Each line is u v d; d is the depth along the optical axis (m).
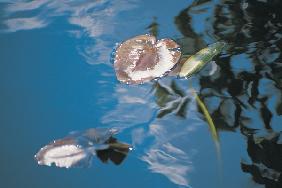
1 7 2.25
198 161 1.91
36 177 1.91
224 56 2.08
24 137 1.97
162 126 1.97
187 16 2.19
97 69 2.09
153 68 2.04
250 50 2.08
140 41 2.09
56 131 1.98
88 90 2.05
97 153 1.93
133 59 2.06
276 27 2.13
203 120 1.97
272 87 2.01
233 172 1.89
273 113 1.96
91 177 1.90
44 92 2.05
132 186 1.89
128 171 1.91
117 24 2.18
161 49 2.07
